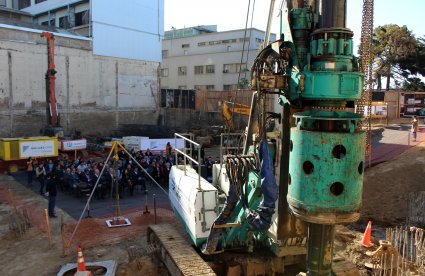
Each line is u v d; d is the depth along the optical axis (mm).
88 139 34594
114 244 12414
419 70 46844
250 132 7215
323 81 4246
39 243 12609
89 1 38562
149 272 9719
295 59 4789
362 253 10531
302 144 4203
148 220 14750
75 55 37188
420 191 16141
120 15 40938
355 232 12406
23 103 33312
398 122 36500
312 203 4141
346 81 4215
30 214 15797
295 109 5891
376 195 17062
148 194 19562
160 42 45562
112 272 10102
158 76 45688
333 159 4055
